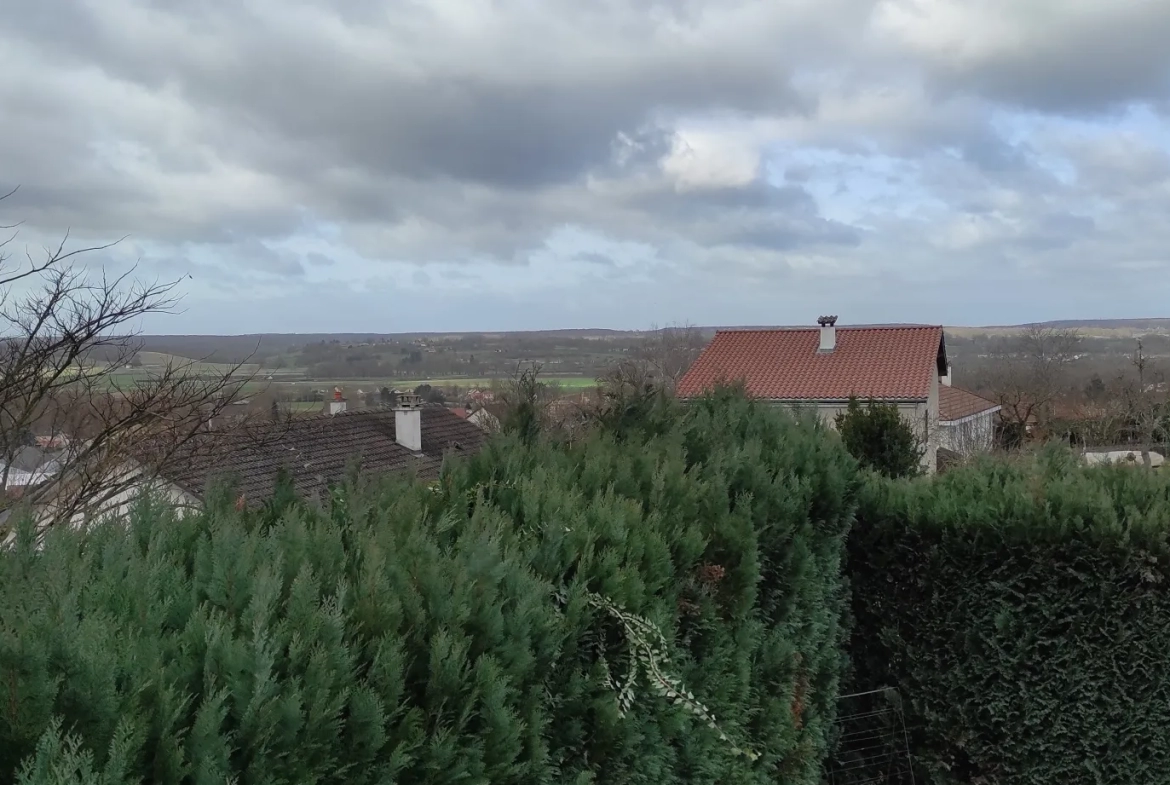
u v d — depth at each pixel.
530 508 3.80
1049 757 5.68
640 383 6.21
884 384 31.42
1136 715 5.55
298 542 2.90
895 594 6.11
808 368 33.66
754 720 4.51
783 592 4.84
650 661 3.32
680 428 5.64
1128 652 5.57
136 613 2.31
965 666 5.88
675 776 3.62
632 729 3.28
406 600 2.66
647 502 4.33
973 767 5.91
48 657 1.88
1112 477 6.61
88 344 6.69
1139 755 5.55
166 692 1.96
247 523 3.56
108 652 1.96
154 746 1.92
